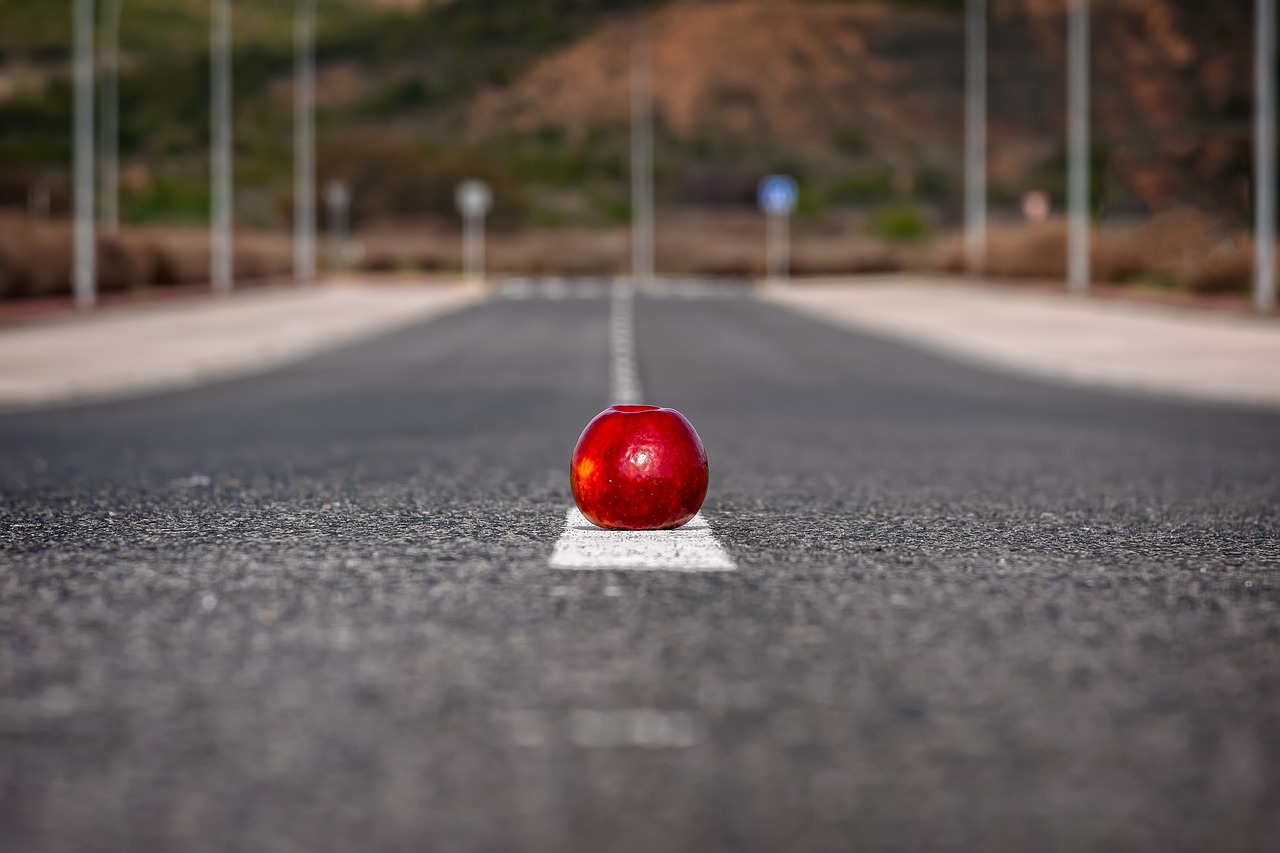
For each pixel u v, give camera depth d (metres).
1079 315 41.41
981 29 64.50
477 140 173.88
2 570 8.16
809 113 183.88
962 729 5.34
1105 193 124.31
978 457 14.54
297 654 6.32
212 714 5.50
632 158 162.62
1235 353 28.36
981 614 7.17
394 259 86.56
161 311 44.44
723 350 31.20
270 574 8.05
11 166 156.75
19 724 5.38
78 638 6.60
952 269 68.62
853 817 4.51
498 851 4.26
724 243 111.31
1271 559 8.82
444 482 12.36
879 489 12.09
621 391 22.23
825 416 18.80
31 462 13.83
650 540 9.27
